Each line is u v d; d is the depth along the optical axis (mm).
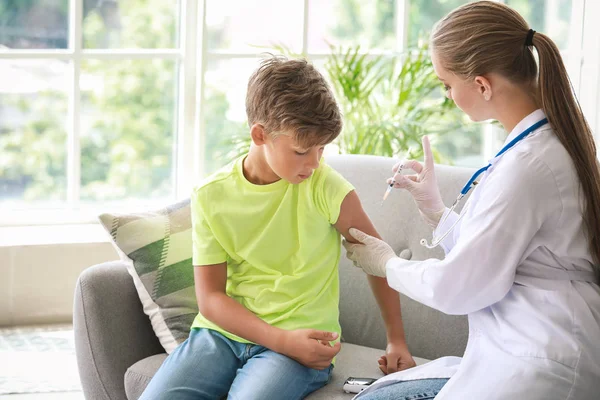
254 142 2033
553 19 4562
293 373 1927
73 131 3930
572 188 1745
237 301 2115
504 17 1808
